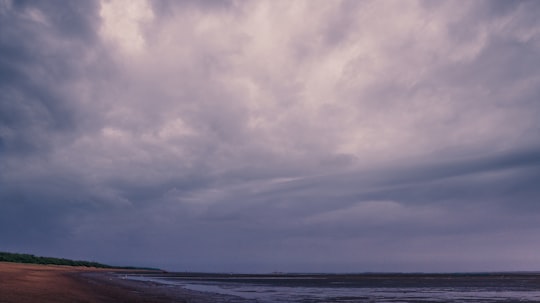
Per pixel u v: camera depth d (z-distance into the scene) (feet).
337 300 140.67
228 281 320.29
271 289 205.26
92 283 190.60
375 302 133.39
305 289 208.13
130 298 127.44
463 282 324.60
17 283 140.26
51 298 106.83
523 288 220.43
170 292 161.89
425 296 160.25
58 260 538.47
